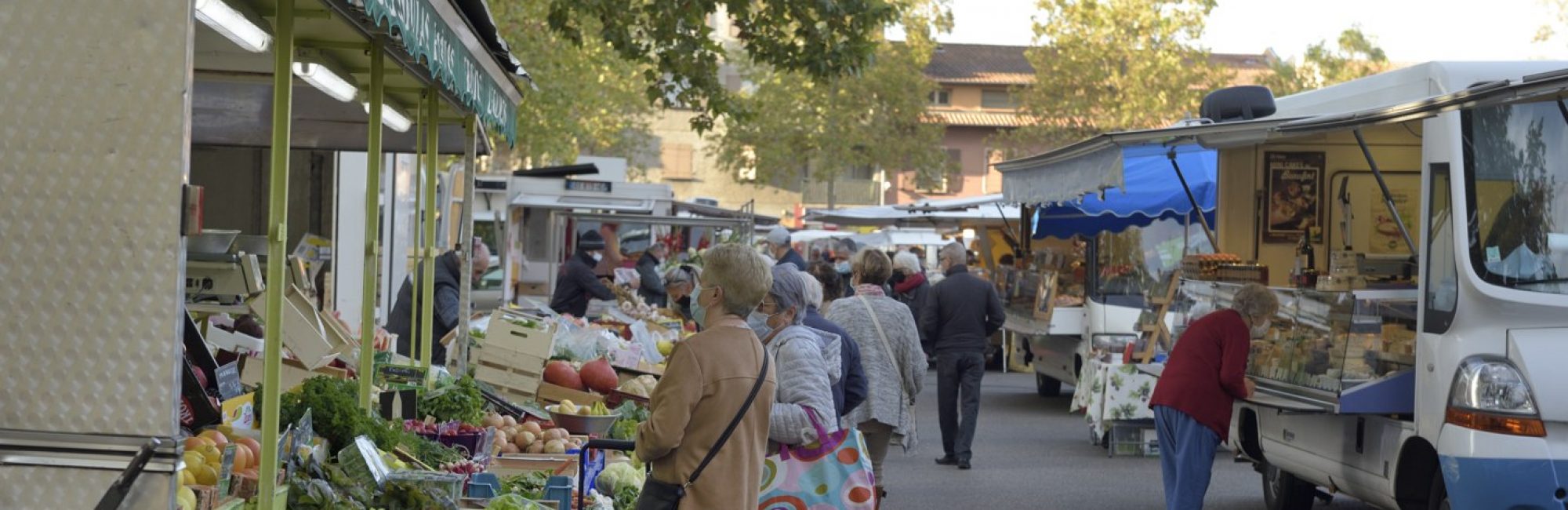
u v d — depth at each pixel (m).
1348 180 11.13
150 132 3.31
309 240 12.27
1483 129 7.45
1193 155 16.64
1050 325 17.33
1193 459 8.70
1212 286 10.39
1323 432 8.89
